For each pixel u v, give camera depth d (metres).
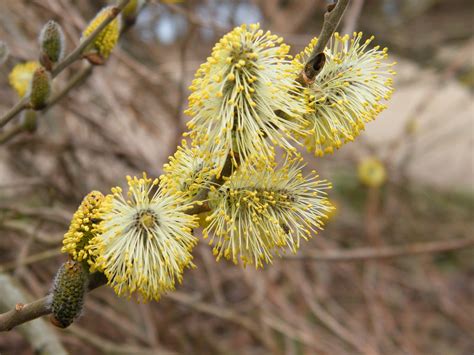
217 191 0.24
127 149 0.53
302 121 0.24
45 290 0.45
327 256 0.46
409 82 0.87
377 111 0.25
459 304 0.76
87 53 0.29
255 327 0.50
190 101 0.23
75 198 0.50
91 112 0.53
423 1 0.98
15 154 0.54
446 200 0.96
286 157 0.25
